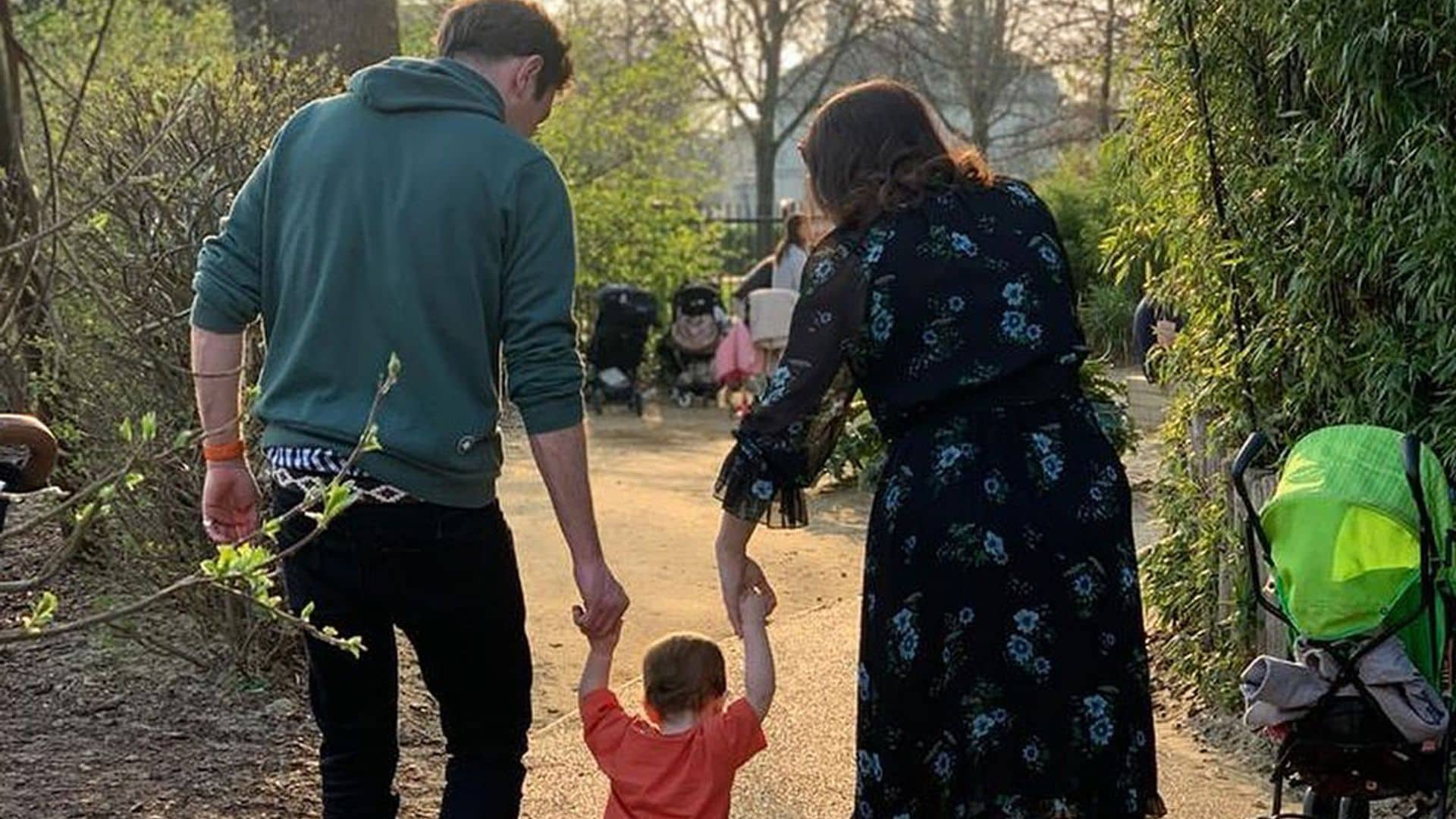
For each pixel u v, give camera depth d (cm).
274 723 504
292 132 330
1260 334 488
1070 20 2459
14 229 534
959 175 315
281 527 324
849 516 901
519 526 844
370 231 316
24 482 324
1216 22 488
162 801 436
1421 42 430
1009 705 302
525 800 457
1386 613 340
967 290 304
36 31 1000
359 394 319
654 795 363
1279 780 357
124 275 531
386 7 1046
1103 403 735
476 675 344
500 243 320
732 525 314
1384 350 448
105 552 569
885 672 309
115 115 570
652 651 376
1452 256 428
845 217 314
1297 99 477
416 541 323
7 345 546
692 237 1702
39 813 420
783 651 612
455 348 319
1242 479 365
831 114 320
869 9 2989
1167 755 490
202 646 556
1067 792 304
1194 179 514
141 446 325
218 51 1116
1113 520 307
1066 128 2722
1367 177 452
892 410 310
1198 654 531
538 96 338
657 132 1714
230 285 330
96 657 551
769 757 494
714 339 1537
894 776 311
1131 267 598
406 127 321
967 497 301
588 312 1662
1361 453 356
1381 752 342
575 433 326
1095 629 304
